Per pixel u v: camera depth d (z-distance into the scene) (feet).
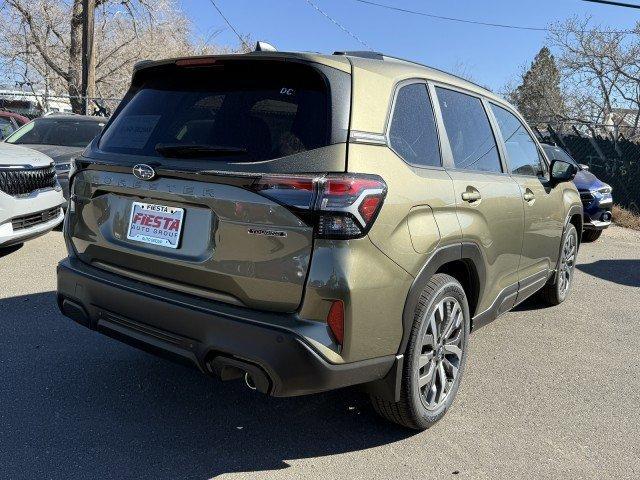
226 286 8.44
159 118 9.86
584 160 53.88
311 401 11.50
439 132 10.73
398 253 8.69
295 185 7.88
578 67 86.74
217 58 9.30
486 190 11.62
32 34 82.84
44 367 12.23
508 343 15.53
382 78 9.36
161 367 12.57
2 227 18.30
